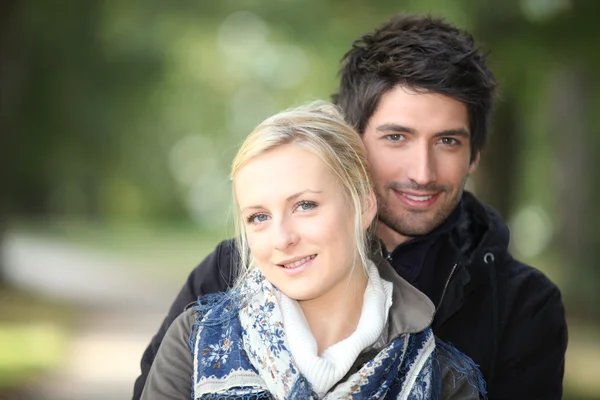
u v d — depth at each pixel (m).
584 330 18.20
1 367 12.28
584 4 15.16
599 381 12.45
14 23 22.95
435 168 4.11
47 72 29.89
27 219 53.50
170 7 28.81
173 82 45.38
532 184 34.41
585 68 17.78
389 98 4.11
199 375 3.19
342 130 3.41
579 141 28.55
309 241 3.17
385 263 3.51
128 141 44.03
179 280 28.67
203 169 75.69
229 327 3.27
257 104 58.09
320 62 27.95
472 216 4.57
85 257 36.88
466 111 4.21
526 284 4.27
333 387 3.16
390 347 3.20
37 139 32.19
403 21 4.36
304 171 3.18
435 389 3.35
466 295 4.16
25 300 21.08
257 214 3.24
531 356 4.17
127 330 17.59
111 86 32.78
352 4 20.41
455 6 16.55
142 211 73.75
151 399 3.26
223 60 46.34
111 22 29.73
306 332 3.18
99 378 12.45
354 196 3.29
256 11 25.95
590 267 26.56
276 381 3.10
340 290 3.31
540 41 15.62
